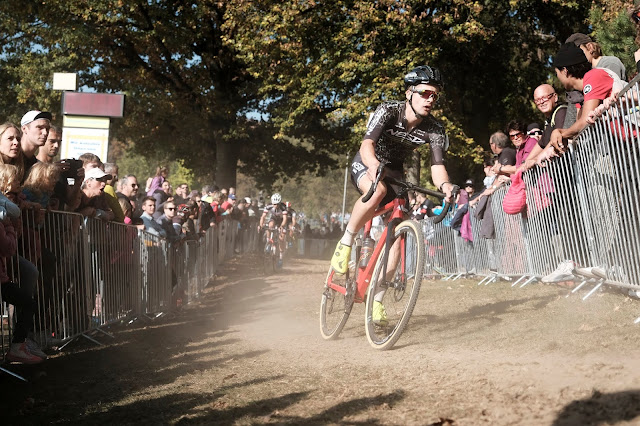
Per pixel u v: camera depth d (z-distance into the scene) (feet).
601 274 16.34
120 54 88.69
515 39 74.28
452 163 72.59
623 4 35.53
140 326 22.47
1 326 14.20
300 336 17.47
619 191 14.89
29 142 17.57
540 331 13.80
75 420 10.39
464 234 30.71
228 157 95.66
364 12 65.77
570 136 17.30
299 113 74.79
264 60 75.25
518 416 7.93
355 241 15.94
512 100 75.25
